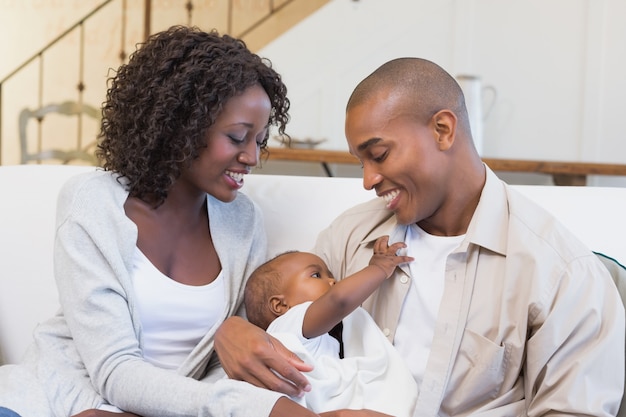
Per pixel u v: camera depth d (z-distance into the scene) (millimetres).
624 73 4555
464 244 1396
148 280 1467
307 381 1269
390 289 1492
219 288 1556
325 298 1390
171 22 5602
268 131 1581
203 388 1265
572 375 1275
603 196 1727
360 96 1396
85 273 1391
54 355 1450
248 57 1479
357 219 1631
